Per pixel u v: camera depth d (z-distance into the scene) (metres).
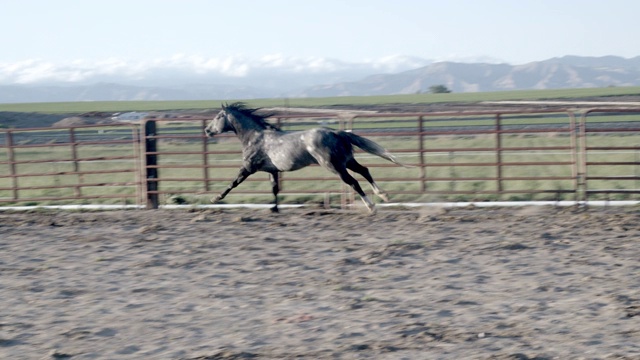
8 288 9.94
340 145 14.75
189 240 13.05
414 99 102.69
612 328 7.65
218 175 23.30
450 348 7.13
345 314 8.37
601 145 28.41
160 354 7.12
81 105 110.56
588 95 89.19
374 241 12.59
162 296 9.34
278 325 8.01
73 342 7.55
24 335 7.82
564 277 9.84
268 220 14.99
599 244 11.86
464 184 19.86
